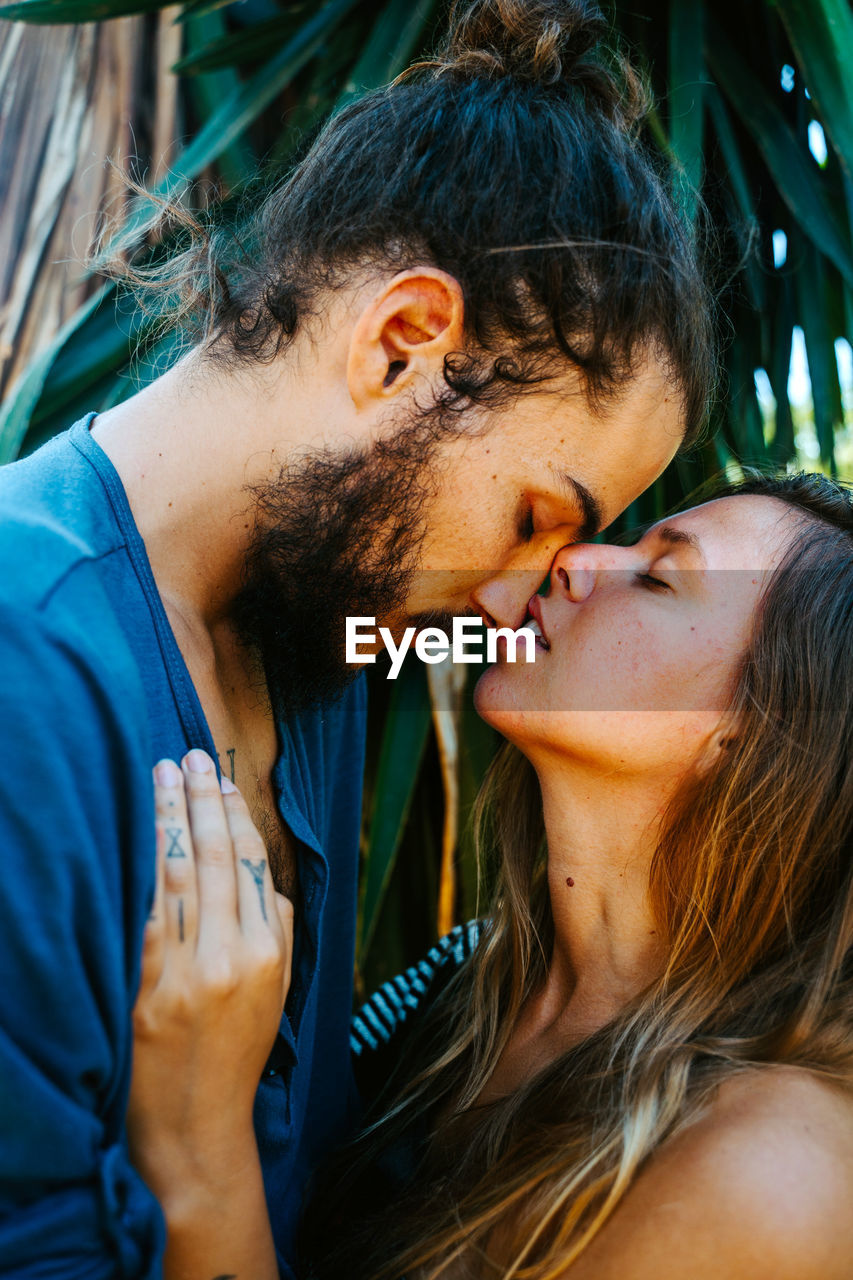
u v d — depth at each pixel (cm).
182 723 72
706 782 88
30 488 70
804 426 235
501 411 78
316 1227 96
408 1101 101
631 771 89
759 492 99
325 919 108
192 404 80
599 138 79
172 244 134
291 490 79
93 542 69
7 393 167
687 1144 71
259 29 159
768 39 166
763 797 86
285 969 72
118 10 157
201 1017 64
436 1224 80
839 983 80
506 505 82
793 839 85
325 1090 105
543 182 75
